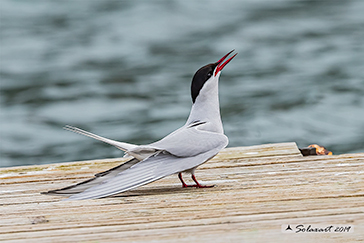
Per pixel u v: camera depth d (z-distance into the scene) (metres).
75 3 33.56
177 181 6.61
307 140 13.59
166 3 32.19
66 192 5.34
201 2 32.50
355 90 16.89
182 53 23.42
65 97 18.05
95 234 4.70
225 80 19.16
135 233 4.67
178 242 4.54
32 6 32.97
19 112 16.64
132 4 32.34
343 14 28.58
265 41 24.38
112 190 5.21
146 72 20.83
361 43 22.75
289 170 6.62
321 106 15.76
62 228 4.89
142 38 26.14
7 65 22.03
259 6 31.50
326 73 18.97
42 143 14.40
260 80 18.89
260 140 13.72
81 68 21.53
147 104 17.09
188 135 6.03
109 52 23.95
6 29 27.92
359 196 5.30
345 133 13.84
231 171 6.86
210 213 5.05
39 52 24.00
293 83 18.19
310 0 32.38
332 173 6.30
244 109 16.14
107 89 18.78
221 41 24.92
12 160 13.33
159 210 5.26
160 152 5.83
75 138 14.64
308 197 5.36
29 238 4.68
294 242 4.55
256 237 4.59
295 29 26.16
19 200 5.94
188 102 17.17
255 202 5.32
